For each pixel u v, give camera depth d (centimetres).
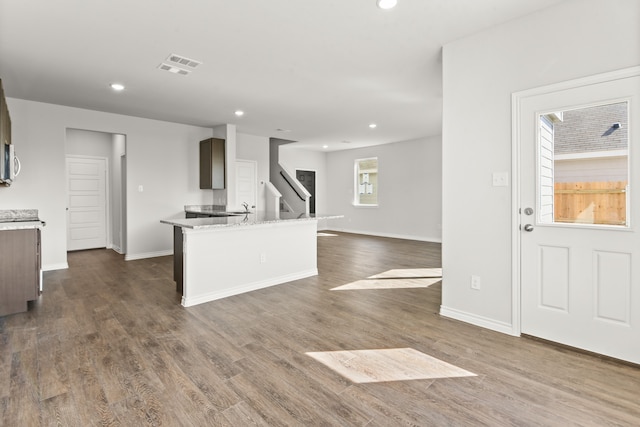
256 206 768
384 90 434
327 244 769
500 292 277
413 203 843
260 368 222
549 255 253
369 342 262
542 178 254
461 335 272
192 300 349
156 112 542
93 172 686
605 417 172
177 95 452
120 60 338
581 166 237
